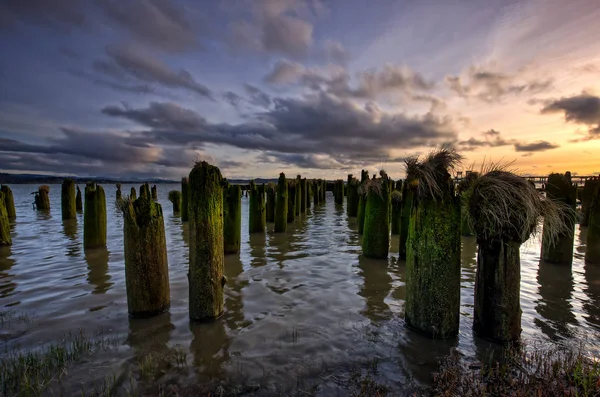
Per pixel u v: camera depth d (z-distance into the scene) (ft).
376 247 32.17
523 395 11.35
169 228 53.98
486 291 15.90
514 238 15.17
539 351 14.76
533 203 15.34
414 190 16.81
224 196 34.22
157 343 15.92
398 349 15.20
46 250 37.11
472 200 16.01
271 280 25.70
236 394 12.13
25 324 18.08
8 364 14.01
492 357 14.39
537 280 25.35
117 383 12.78
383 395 11.89
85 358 14.52
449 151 16.49
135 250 18.39
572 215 28.43
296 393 12.17
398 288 23.76
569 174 32.71
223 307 19.26
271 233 48.88
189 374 13.35
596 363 12.69
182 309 20.04
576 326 17.53
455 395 11.68
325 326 17.65
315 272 27.86
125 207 18.56
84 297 22.21
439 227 15.85
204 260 18.04
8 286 24.50
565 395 11.45
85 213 36.60
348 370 13.60
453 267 15.89
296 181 74.43
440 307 15.88
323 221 64.54
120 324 18.03
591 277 26.09
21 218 69.51
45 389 12.39
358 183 70.13
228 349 15.31
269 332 16.99
